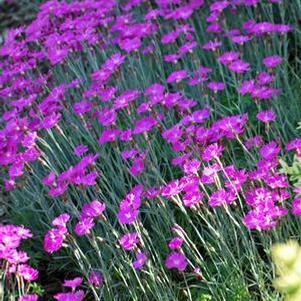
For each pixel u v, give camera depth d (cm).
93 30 212
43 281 184
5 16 278
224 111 200
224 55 192
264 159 167
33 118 204
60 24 229
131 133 182
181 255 161
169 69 216
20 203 195
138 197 166
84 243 183
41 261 188
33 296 162
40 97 216
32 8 276
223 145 183
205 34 226
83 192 176
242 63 191
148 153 184
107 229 172
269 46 203
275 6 226
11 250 163
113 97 195
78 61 214
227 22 226
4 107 213
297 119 192
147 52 211
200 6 225
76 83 203
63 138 199
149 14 213
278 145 174
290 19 215
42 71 236
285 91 200
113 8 231
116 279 176
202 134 175
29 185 192
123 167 183
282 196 160
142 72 204
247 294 162
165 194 163
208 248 165
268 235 161
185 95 205
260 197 158
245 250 169
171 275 175
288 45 220
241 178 163
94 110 201
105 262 178
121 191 186
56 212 192
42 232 190
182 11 211
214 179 163
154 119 181
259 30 200
